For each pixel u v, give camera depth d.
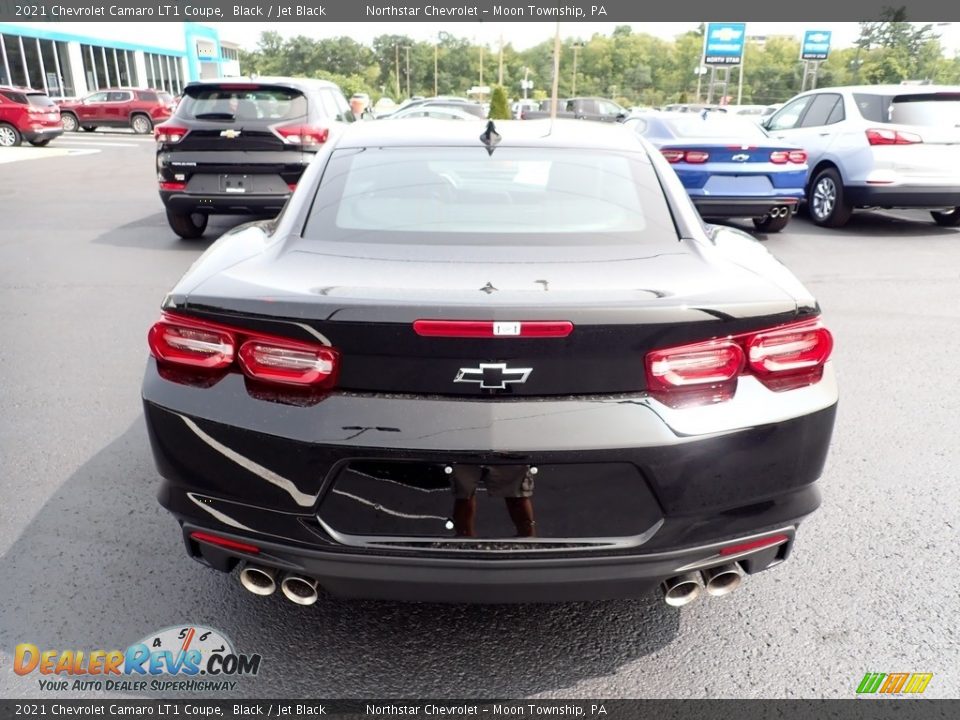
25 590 2.52
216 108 7.70
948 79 98.19
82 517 2.96
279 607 2.46
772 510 1.96
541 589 1.88
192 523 1.98
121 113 28.42
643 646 2.30
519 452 1.76
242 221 9.81
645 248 2.22
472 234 2.28
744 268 2.10
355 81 120.00
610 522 1.85
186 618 2.40
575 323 1.73
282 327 1.80
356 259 2.10
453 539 1.85
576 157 2.74
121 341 5.08
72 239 8.54
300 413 1.81
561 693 2.12
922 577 2.64
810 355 1.93
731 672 2.20
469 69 144.00
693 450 1.82
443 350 1.75
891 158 8.72
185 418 1.89
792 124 10.46
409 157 2.71
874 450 3.60
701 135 8.55
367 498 1.83
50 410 3.97
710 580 2.04
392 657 2.25
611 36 140.12
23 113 20.95
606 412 1.79
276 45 140.75
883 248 8.36
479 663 2.23
